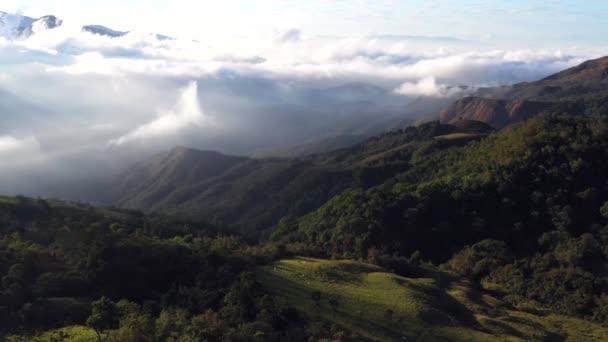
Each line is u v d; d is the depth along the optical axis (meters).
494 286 93.12
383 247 110.81
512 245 109.69
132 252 80.00
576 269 93.06
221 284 76.94
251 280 74.69
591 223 108.81
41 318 62.44
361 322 70.38
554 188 120.00
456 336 68.50
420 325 70.62
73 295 70.06
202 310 69.44
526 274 95.50
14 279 68.69
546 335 71.81
